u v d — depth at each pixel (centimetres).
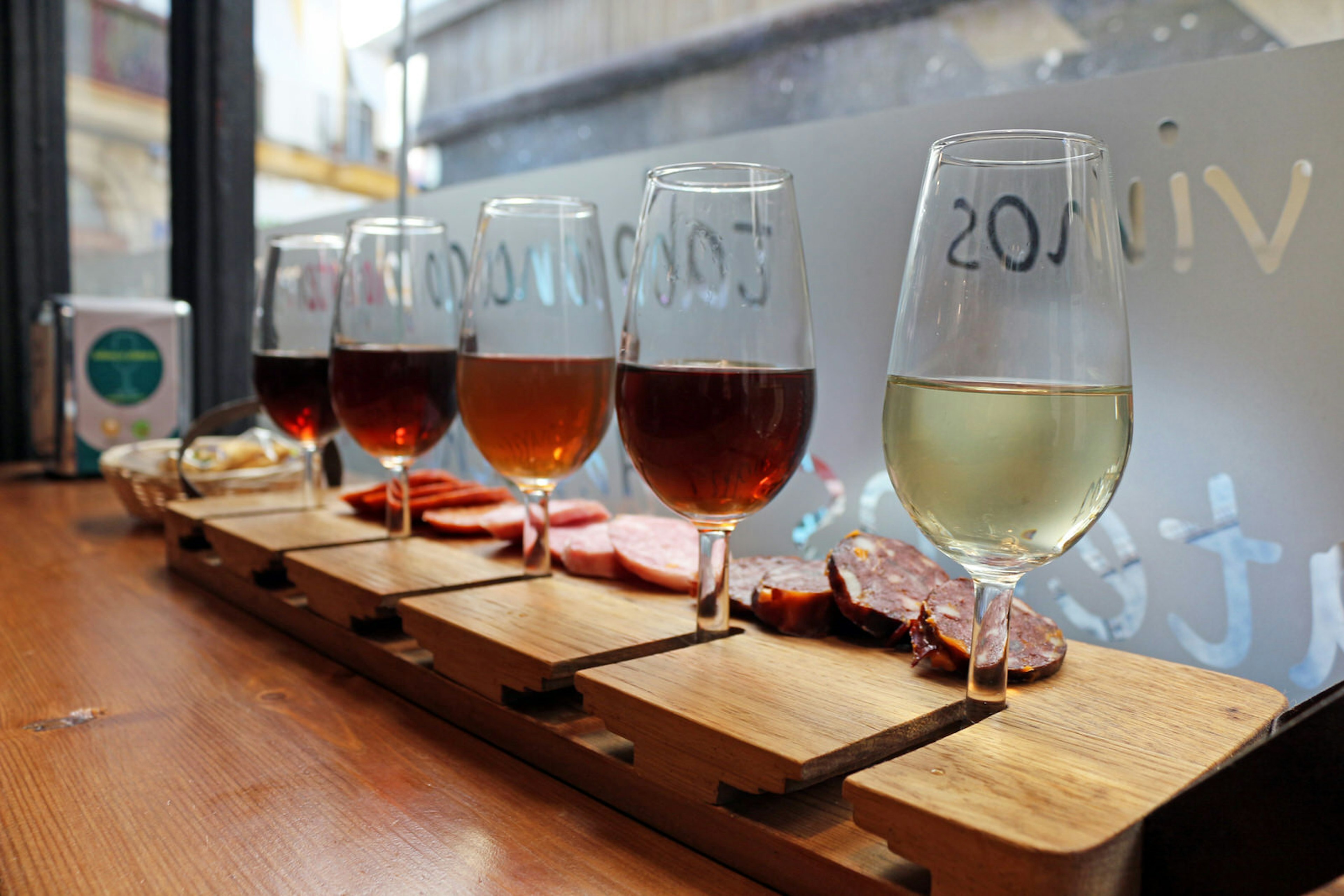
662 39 175
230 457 140
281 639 87
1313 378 69
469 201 147
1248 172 72
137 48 318
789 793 50
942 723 51
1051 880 36
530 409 73
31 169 250
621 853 49
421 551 89
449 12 200
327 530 98
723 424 54
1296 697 71
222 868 47
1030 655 58
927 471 43
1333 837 36
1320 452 69
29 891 45
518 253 73
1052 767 44
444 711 68
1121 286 43
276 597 89
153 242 325
